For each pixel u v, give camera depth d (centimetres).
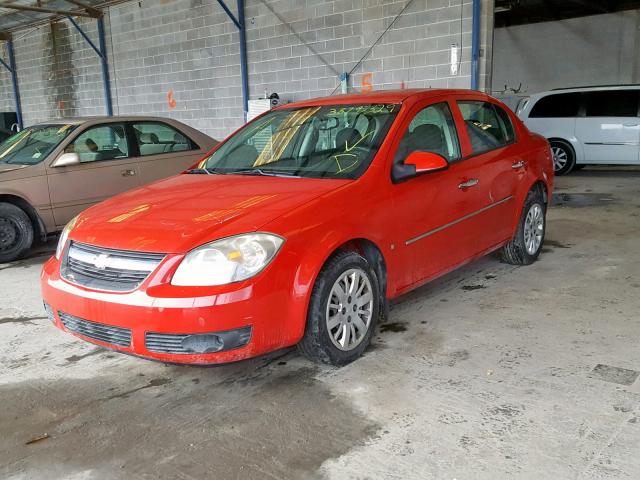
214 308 279
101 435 281
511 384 312
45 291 330
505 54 1958
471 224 432
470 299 444
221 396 314
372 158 363
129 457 263
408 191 371
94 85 1470
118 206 353
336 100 435
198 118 1265
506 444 259
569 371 324
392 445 262
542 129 1122
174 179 405
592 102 1085
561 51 1856
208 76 1220
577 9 1778
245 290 285
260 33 1115
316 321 317
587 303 429
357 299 340
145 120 718
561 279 487
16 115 1711
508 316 408
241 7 1120
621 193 915
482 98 476
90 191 662
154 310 282
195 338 284
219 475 247
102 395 321
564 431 267
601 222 711
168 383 332
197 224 305
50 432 286
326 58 1036
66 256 330
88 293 301
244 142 444
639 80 1753
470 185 425
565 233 657
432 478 238
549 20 1855
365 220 340
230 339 286
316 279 316
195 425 287
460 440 263
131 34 1341
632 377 316
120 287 296
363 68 996
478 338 373
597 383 310
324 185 345
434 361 343
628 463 243
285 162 397
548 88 1902
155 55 1307
